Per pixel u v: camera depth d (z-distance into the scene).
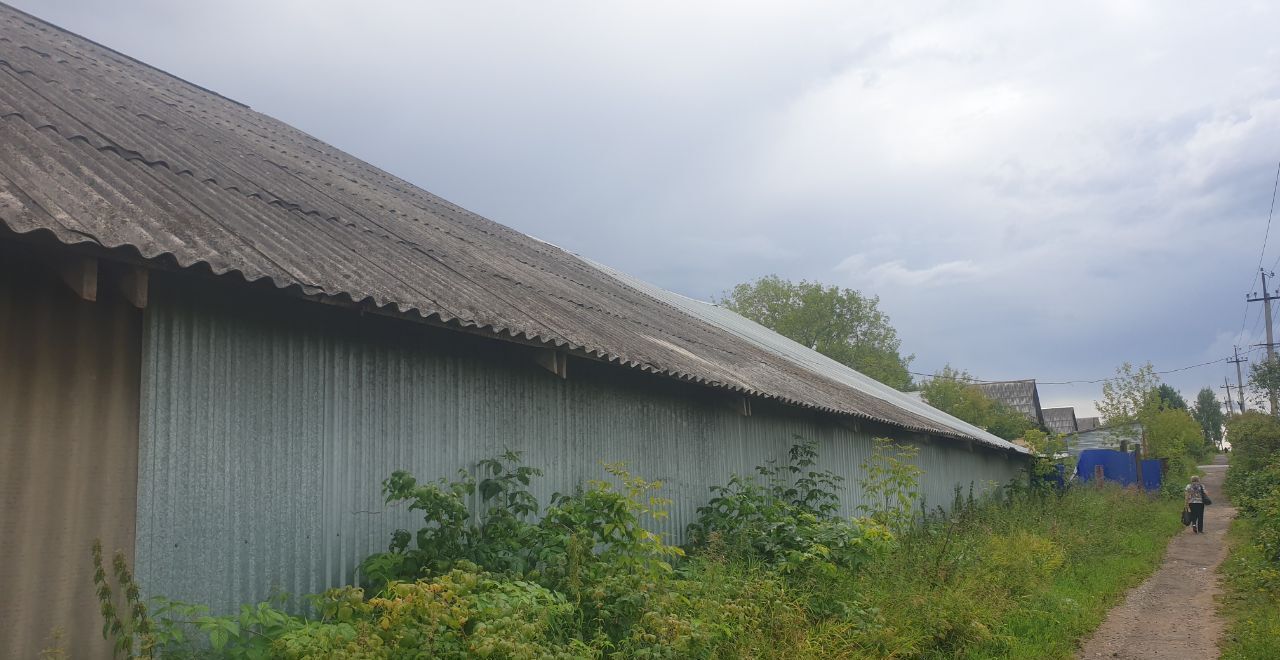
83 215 4.19
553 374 7.54
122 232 4.17
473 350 6.68
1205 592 12.54
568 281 11.79
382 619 4.27
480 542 5.89
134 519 4.32
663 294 18.75
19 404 3.94
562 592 5.88
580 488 7.41
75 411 4.13
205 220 5.27
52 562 4.00
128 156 6.02
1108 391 42.91
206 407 4.70
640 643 5.51
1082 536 14.87
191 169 6.55
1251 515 21.06
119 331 4.34
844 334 49.66
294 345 5.26
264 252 5.15
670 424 9.22
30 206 3.96
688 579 7.40
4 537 3.85
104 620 4.15
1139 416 41.53
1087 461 33.75
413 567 5.47
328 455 5.41
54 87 7.10
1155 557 16.03
